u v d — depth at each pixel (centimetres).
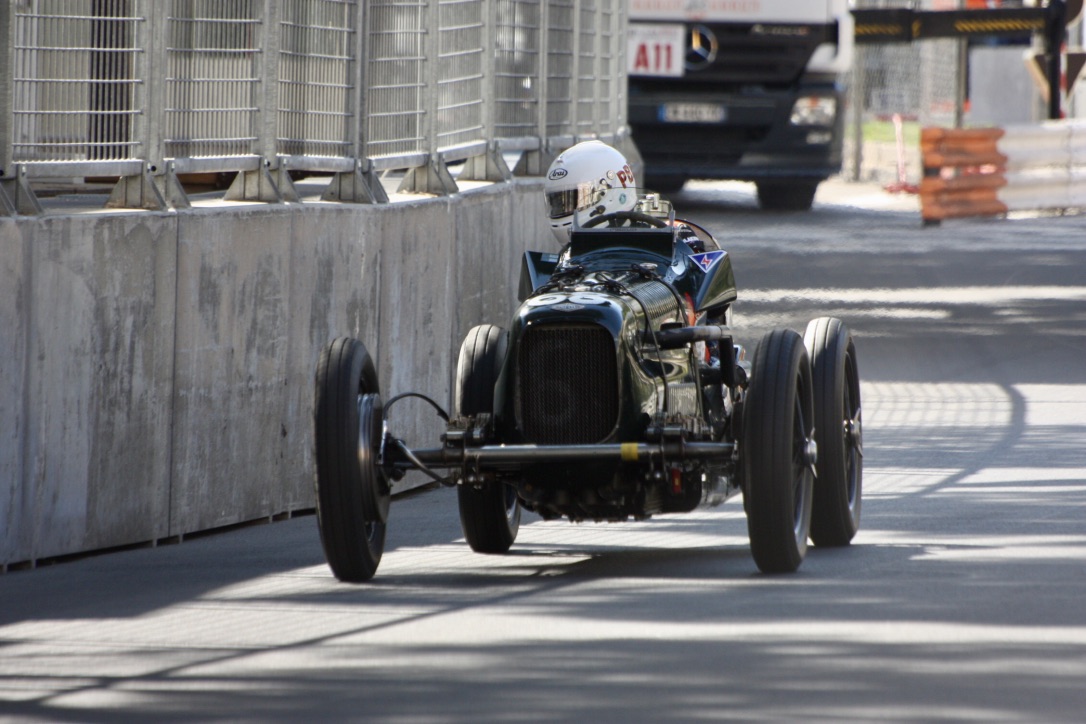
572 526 3381
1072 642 2198
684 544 3112
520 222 4625
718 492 2958
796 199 10331
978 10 10525
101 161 3147
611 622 2364
